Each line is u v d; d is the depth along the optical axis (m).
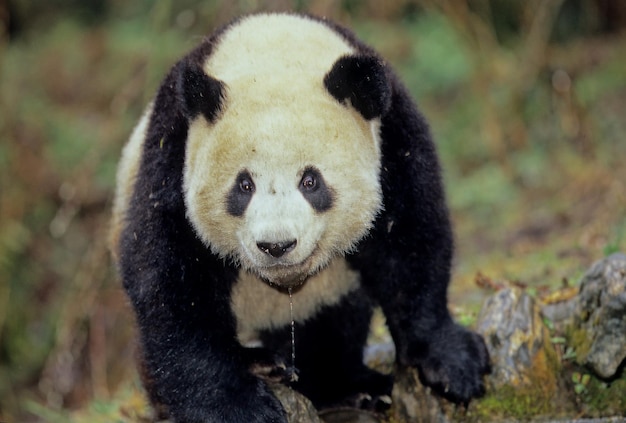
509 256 16.81
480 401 10.05
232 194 8.80
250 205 8.60
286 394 9.86
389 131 9.55
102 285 19.75
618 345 9.80
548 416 9.93
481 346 10.13
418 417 10.17
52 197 22.06
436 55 24.44
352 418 10.35
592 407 9.98
